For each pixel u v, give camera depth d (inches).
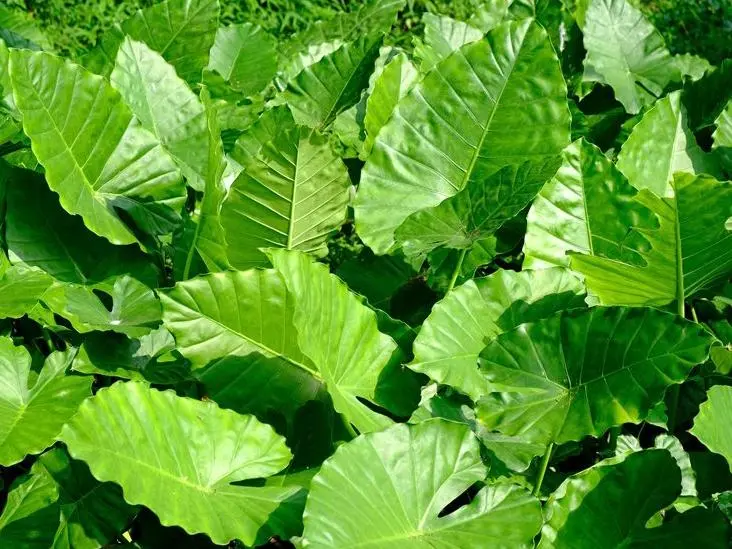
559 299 83.7
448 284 93.3
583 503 73.0
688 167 102.0
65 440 61.3
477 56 93.0
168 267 91.4
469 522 67.9
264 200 87.3
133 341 80.9
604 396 76.4
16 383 73.7
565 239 90.1
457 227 89.0
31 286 77.2
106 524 69.1
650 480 74.4
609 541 73.0
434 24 121.4
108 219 84.1
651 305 87.0
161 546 73.6
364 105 114.3
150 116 95.5
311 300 74.7
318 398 78.2
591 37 115.1
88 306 80.7
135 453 64.7
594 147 88.9
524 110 93.7
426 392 83.4
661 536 73.9
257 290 72.4
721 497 77.1
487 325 81.7
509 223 97.6
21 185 84.6
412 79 100.1
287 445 77.0
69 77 81.7
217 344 73.5
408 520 66.7
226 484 69.3
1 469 77.1
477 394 78.8
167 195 88.9
